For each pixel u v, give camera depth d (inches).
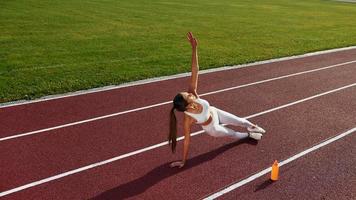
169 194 249.8
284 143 328.8
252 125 323.6
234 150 311.4
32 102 390.3
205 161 292.5
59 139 315.3
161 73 508.7
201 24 871.7
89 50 597.3
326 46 730.2
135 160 289.1
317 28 917.2
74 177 263.3
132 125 348.8
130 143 314.5
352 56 669.3
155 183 260.8
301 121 377.1
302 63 603.8
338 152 317.1
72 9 944.9
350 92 472.7
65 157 287.7
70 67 508.7
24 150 295.0
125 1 1149.1
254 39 753.6
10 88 421.1
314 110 407.5
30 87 428.5
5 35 652.7
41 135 320.5
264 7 1234.6
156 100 414.6
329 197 254.4
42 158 285.0
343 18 1099.9
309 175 280.1
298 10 1214.3
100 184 256.8
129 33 732.0
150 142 318.0
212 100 423.8
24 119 349.7
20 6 924.0
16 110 368.8
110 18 868.0
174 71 520.7
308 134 348.8
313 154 311.7
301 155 309.3
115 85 455.2
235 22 924.6
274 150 315.3
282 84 491.8
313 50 693.9
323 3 1462.8
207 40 719.1
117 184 257.8
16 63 509.7
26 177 260.4
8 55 542.6
